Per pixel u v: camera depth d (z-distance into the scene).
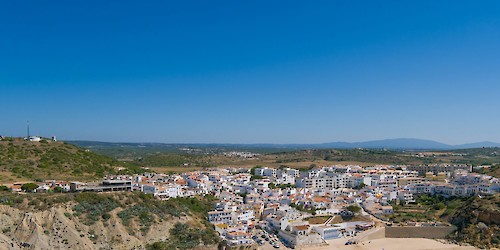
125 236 177.38
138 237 180.00
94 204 188.00
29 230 166.75
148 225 187.12
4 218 169.25
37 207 176.62
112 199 195.38
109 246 171.25
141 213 192.25
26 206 176.62
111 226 179.38
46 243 163.38
